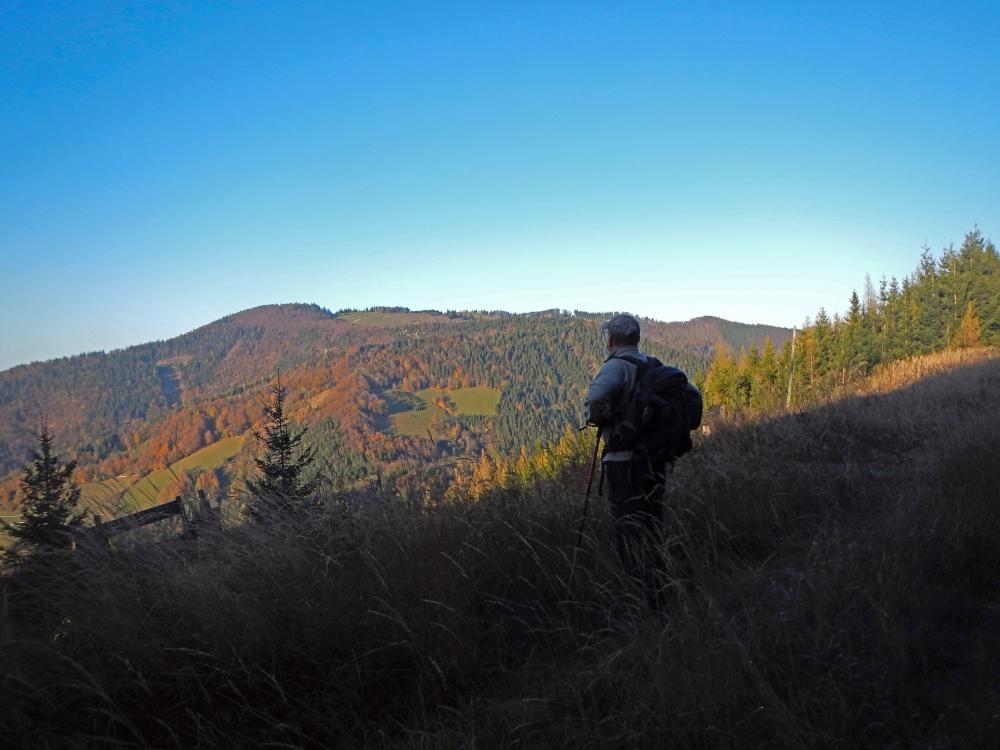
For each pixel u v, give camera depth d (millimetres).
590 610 3438
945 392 11477
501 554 3930
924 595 3207
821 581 3273
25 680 2729
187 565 3471
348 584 3406
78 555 3406
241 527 3918
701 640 2725
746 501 4852
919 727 2281
